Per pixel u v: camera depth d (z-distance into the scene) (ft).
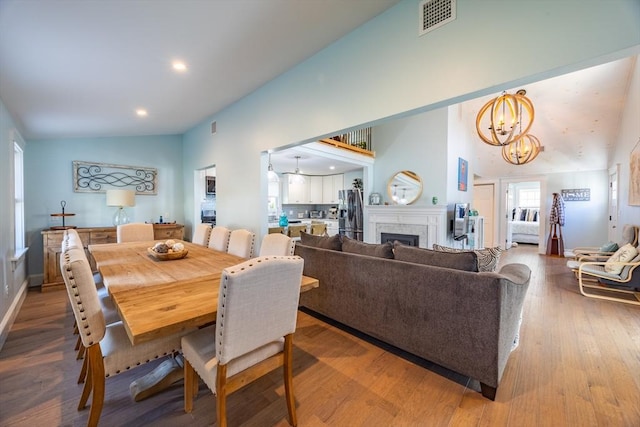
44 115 10.48
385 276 7.45
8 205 9.21
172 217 17.98
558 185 23.13
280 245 7.93
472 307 5.90
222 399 4.16
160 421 5.08
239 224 13.26
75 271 4.24
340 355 7.38
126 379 6.33
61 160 14.15
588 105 16.33
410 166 18.81
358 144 20.31
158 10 6.03
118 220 15.26
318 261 9.36
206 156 15.71
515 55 5.45
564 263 19.58
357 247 8.79
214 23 6.86
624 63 13.70
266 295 4.28
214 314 4.36
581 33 4.79
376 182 20.62
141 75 8.87
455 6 6.21
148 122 14.08
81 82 8.52
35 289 12.75
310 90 9.59
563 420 5.13
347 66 8.42
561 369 6.72
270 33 7.81
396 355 7.39
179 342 5.36
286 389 4.96
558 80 15.60
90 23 5.98
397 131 19.43
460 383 6.26
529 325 9.26
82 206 14.74
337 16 7.50
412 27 6.94
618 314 10.21
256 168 12.16
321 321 9.52
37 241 13.44
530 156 18.33
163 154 17.58
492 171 25.23
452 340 6.24
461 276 6.06
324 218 28.99
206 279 6.07
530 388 6.03
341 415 5.27
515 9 5.43
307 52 9.21
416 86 6.88
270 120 11.25
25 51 6.46
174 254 8.07
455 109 18.37
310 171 25.77
